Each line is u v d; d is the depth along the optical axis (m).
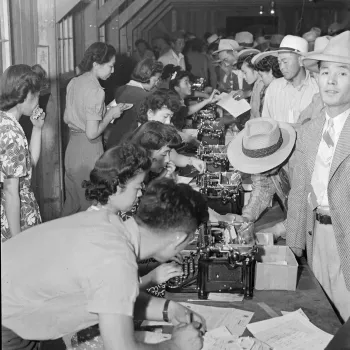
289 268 2.65
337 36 2.85
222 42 8.05
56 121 5.57
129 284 1.72
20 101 3.07
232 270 2.58
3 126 3.00
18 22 4.82
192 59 9.91
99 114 4.69
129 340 1.70
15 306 1.85
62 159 5.88
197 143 5.48
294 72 4.77
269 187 3.62
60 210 5.70
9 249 1.89
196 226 1.88
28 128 4.58
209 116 6.54
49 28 5.31
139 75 5.07
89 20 7.30
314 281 2.80
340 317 2.84
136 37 11.55
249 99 7.72
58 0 5.36
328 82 2.82
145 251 1.87
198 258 2.68
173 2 13.17
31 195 3.24
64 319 1.90
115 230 1.84
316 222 3.04
